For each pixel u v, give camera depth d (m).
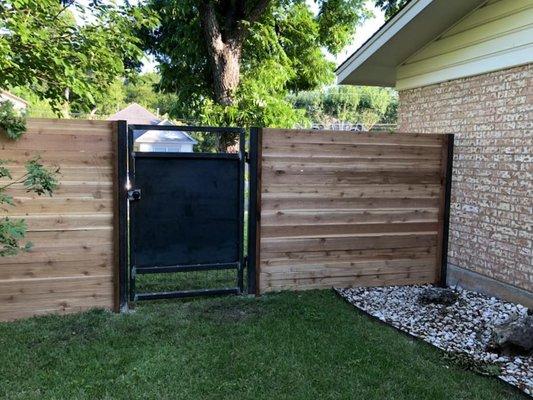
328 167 4.90
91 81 6.05
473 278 5.18
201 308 4.38
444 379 3.08
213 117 9.73
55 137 3.98
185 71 11.12
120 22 6.20
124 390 2.85
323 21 13.88
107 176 4.16
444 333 3.93
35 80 5.41
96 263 4.21
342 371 3.16
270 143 4.70
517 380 3.09
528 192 4.52
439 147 5.29
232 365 3.21
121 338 3.63
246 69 11.01
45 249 4.06
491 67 4.91
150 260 4.44
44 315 4.11
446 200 5.36
